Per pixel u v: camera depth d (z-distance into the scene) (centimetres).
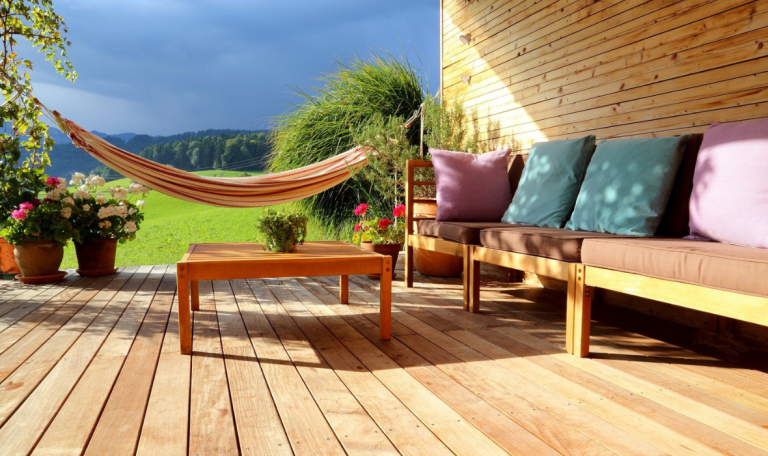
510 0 399
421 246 358
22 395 168
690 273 167
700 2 251
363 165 486
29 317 278
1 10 426
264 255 241
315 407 159
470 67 458
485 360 207
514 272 400
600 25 312
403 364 202
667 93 270
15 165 404
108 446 133
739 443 136
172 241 863
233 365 200
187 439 137
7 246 405
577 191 297
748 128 201
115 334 245
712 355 215
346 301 320
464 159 365
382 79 602
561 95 347
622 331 254
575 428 145
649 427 145
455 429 144
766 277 145
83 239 406
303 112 600
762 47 224
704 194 209
